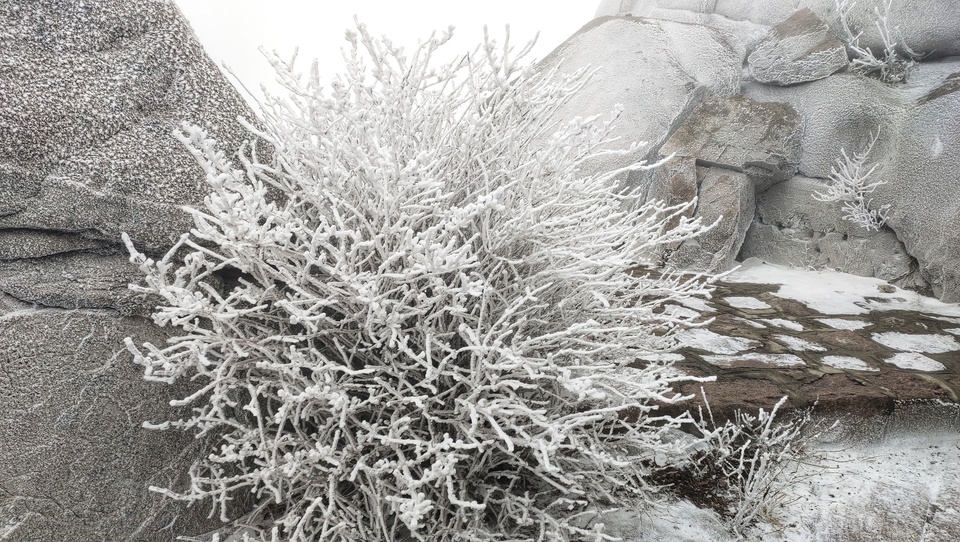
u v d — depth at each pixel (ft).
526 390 5.61
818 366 9.43
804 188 16.17
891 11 15.14
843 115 15.42
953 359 10.05
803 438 7.83
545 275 5.44
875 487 7.43
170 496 5.22
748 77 17.19
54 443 5.08
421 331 5.09
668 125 16.42
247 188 4.64
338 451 5.13
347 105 4.71
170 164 5.41
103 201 5.16
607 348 5.44
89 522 5.24
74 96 5.04
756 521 6.70
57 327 5.11
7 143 4.76
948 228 13.55
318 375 5.14
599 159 16.53
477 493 5.68
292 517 5.16
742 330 11.22
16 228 4.99
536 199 5.69
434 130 5.69
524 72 5.16
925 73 14.94
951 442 8.43
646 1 20.79
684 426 7.66
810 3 16.89
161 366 5.59
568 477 5.46
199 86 5.59
